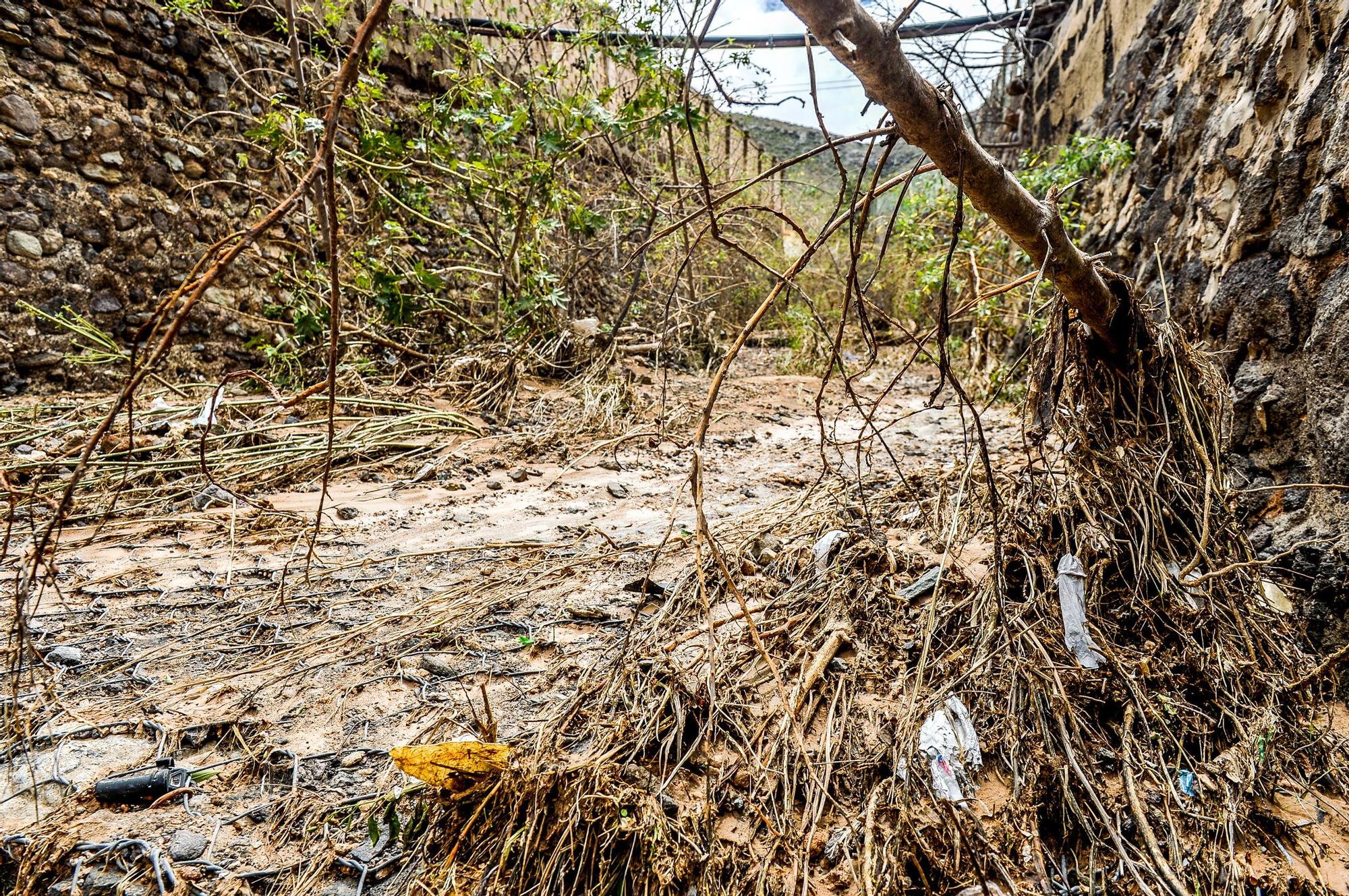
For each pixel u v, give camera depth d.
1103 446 1.92
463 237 5.77
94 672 1.78
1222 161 2.94
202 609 2.12
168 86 4.79
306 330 4.77
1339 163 2.01
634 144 6.46
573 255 6.54
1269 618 1.75
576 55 7.16
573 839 1.23
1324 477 1.90
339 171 5.27
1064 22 7.09
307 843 1.28
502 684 1.72
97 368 4.44
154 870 1.22
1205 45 3.63
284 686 1.72
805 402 5.55
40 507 2.83
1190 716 1.53
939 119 1.17
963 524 2.11
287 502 3.10
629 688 1.61
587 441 4.28
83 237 4.39
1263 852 1.32
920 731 1.46
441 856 1.25
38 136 4.17
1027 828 1.31
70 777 1.42
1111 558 1.77
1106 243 4.64
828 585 1.95
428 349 5.68
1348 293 1.89
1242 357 2.37
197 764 1.47
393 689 1.72
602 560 2.40
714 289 7.63
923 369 7.12
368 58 5.09
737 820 1.31
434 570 2.39
